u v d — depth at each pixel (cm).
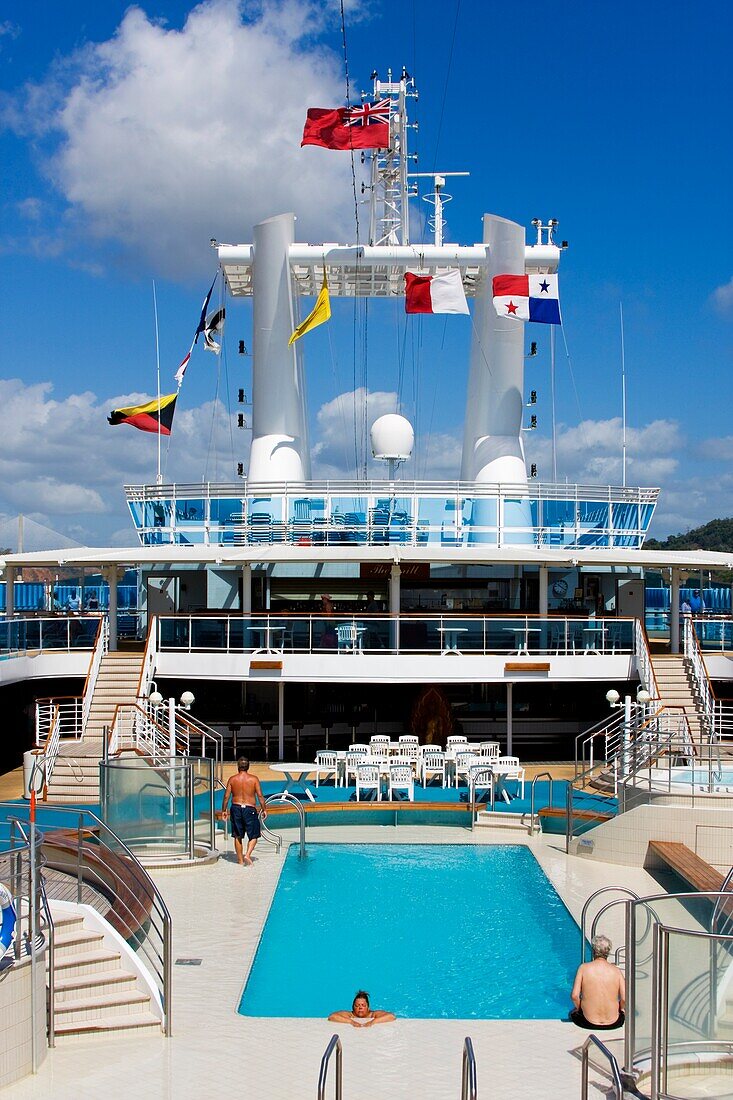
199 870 2080
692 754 2211
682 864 1888
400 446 3872
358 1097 1092
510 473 3734
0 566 3253
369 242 3844
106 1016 1284
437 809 2514
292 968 1530
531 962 1555
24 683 3278
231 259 3784
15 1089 1120
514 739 3338
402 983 1469
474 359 3841
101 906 1484
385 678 3036
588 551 3275
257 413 3769
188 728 2852
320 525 3581
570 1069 1165
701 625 3388
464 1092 1027
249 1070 1162
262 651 3048
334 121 3653
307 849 2270
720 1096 1055
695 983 1085
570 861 2166
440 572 3656
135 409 3884
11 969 1144
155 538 3656
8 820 1337
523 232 3678
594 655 3122
